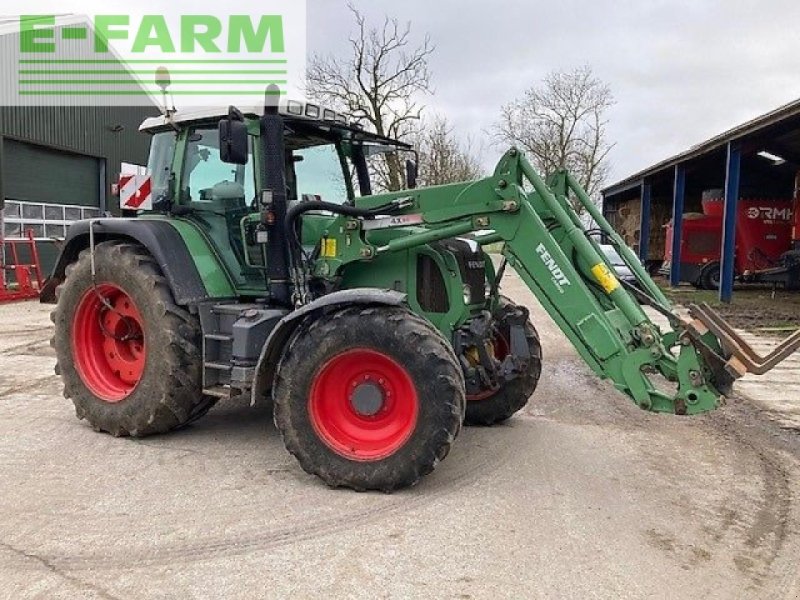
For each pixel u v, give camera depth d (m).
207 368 4.76
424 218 4.46
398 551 3.33
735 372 3.75
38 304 13.67
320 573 3.12
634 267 4.85
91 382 5.20
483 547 3.39
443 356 3.90
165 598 2.91
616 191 28.83
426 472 3.94
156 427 4.91
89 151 19.86
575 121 41.62
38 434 5.10
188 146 5.21
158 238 4.87
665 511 3.89
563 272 4.12
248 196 4.92
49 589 2.96
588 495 4.09
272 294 4.71
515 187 4.22
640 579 3.12
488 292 5.20
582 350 4.07
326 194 5.40
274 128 4.60
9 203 17.31
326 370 4.08
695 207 26.72
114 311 5.09
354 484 4.01
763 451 5.02
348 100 28.22
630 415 5.95
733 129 15.21
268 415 5.67
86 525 3.58
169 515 3.71
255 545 3.38
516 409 5.46
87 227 5.36
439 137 31.78
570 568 3.21
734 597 3.00
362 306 4.13
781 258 18.44
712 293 18.47
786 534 3.63
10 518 3.65
